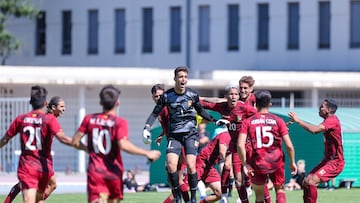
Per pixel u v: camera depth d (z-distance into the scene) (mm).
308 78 85438
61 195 47719
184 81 33312
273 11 98000
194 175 33438
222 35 100000
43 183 29266
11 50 101125
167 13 102375
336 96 87375
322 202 42875
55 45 108625
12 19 109688
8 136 29266
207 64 100438
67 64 108000
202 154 36531
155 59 102875
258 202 31547
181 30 101688
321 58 96375
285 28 97625
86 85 77750
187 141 33625
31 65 109438
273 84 84188
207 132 52375
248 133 30875
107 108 26500
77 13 107312
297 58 97125
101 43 105938
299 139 55156
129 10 104500
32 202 28859
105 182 26266
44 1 108875
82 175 71875
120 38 105438
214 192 36688
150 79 80750
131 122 81250
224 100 34906
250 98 35125
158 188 55562
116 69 80062
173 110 33500
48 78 77000
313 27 96562
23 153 29141
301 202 42594
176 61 101562
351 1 95625
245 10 99125
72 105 79688
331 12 96125
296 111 57438
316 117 55531
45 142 29016
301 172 52719
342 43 95750
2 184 56188
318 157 54719
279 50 97812
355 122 56031
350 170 54312
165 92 33625
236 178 34719
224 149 36094
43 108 29359
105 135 26281
